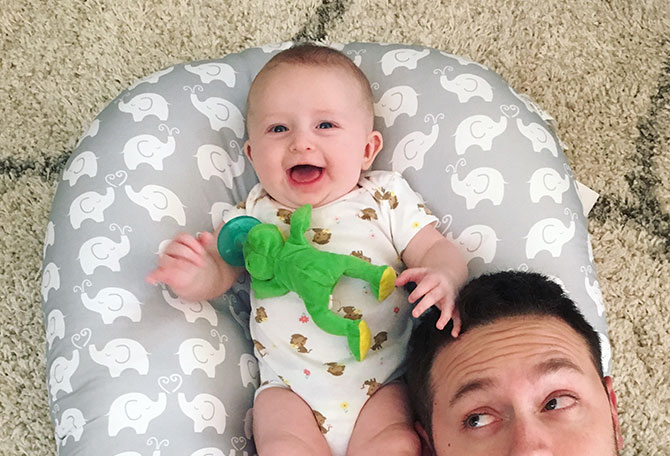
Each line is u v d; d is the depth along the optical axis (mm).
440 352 951
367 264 1017
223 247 1075
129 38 1580
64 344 1061
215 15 1600
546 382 870
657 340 1381
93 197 1141
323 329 1010
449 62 1254
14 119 1517
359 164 1119
